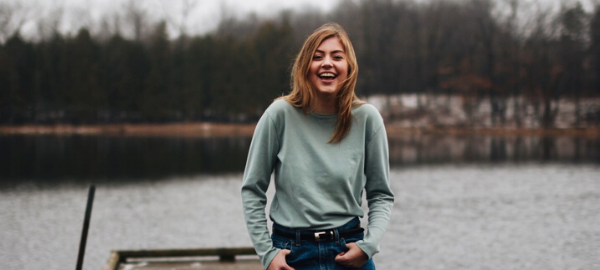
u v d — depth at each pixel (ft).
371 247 7.18
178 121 197.67
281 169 7.39
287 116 7.48
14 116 179.93
